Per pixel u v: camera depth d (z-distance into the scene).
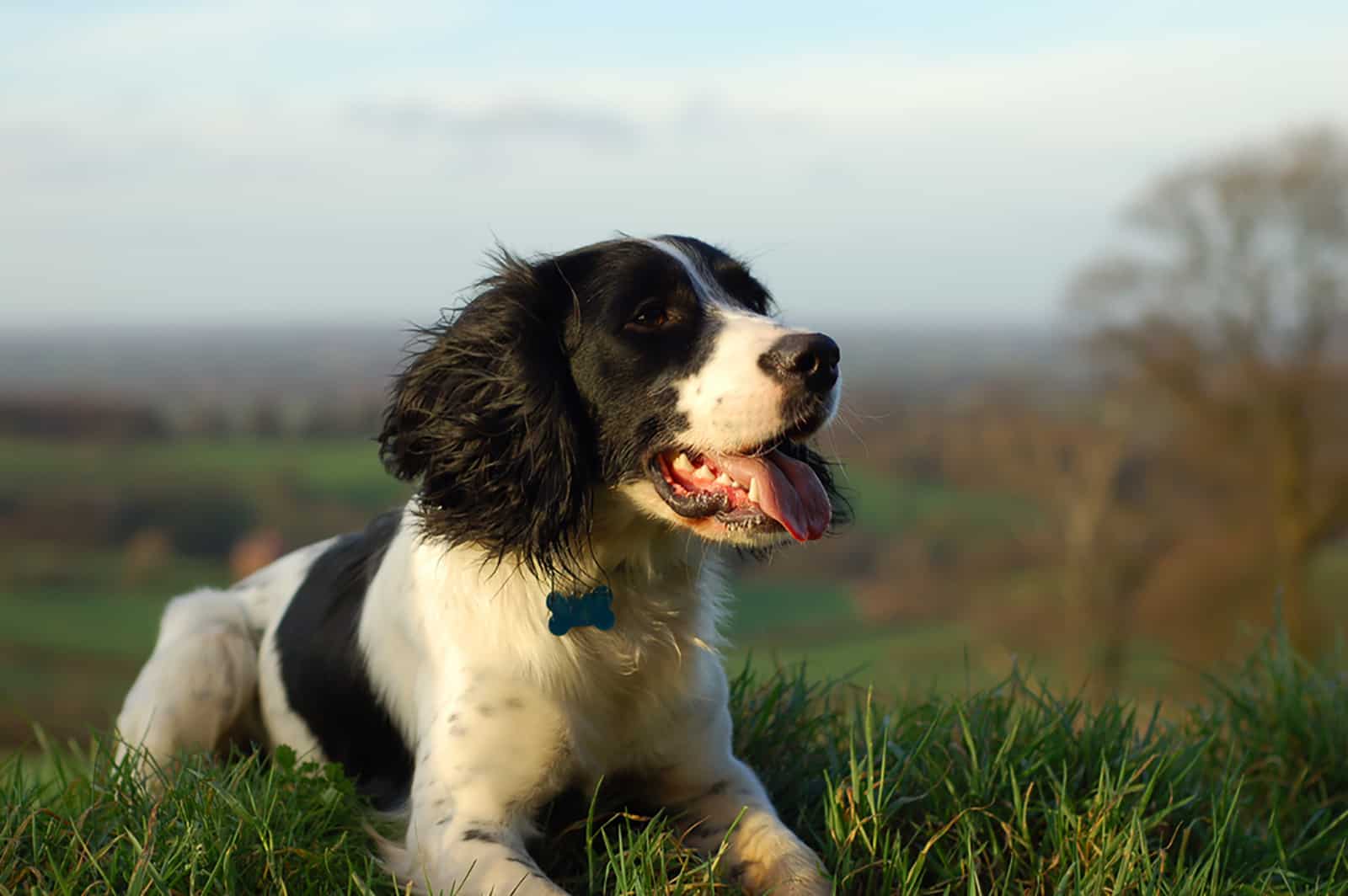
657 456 3.29
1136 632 23.89
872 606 28.89
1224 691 4.20
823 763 3.62
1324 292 21.56
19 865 2.80
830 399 3.19
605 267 3.38
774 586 34.97
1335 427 21.88
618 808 3.44
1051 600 24.39
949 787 3.16
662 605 3.40
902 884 2.82
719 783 3.42
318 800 3.14
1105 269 23.14
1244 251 21.94
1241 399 22.16
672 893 2.73
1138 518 23.91
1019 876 3.00
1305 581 22.28
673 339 3.28
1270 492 22.41
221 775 3.24
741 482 3.20
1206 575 22.88
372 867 2.99
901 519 31.30
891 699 4.27
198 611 4.20
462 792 3.15
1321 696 4.15
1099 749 3.43
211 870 2.76
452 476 3.38
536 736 3.21
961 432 27.08
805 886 2.87
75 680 29.41
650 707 3.34
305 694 3.85
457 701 3.24
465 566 3.35
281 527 45.47
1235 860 3.20
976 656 6.15
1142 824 2.98
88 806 3.06
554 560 3.29
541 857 3.22
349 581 3.92
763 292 3.73
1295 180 21.36
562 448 3.29
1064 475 24.25
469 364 3.40
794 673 4.20
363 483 53.84
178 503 52.25
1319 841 3.40
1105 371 23.48
